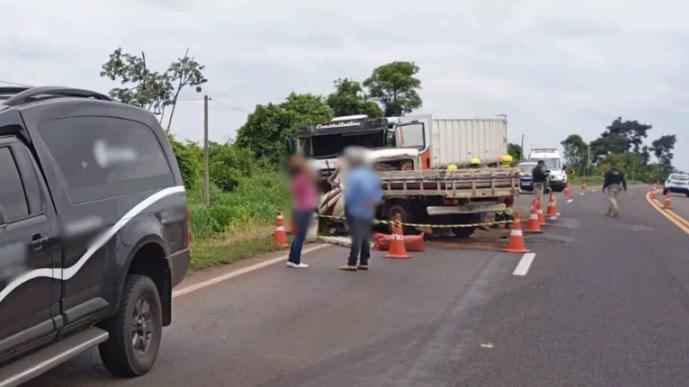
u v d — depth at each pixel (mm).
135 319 6215
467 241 16578
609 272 12164
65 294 5277
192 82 22844
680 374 6531
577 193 45781
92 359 6762
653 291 10477
